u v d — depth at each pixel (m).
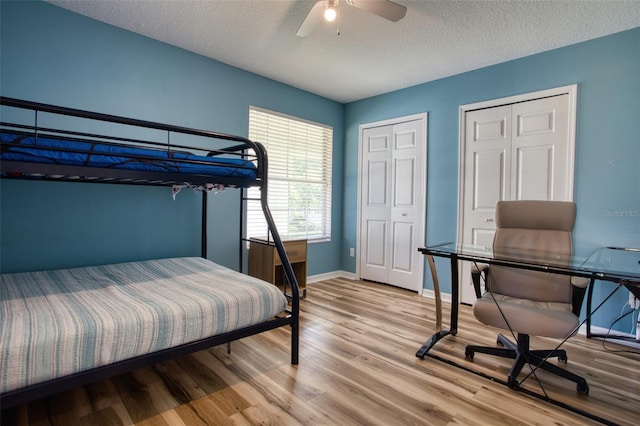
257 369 2.03
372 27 2.56
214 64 3.19
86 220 2.54
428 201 3.74
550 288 2.13
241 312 1.75
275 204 3.81
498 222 2.41
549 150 2.94
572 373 1.88
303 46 2.90
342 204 4.60
